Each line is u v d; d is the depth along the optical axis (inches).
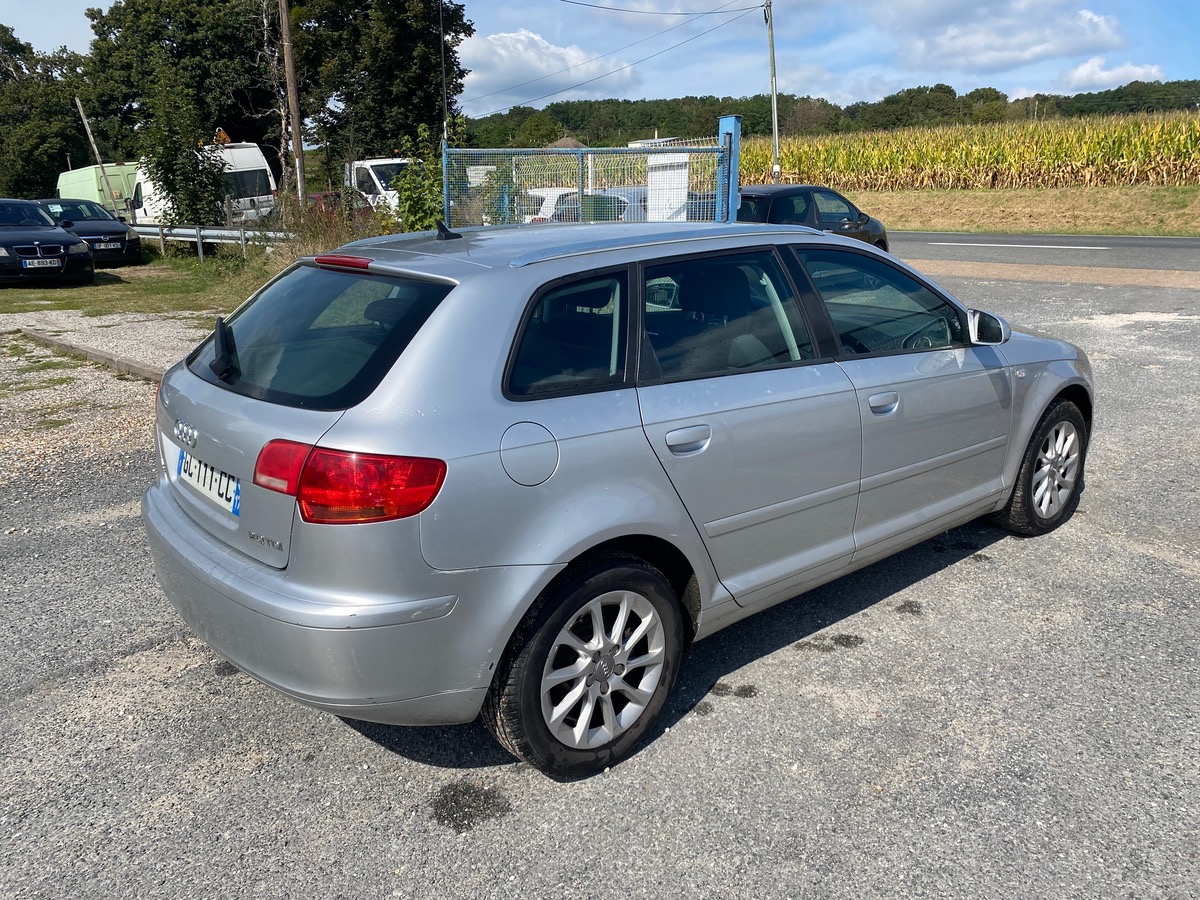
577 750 111.2
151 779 113.9
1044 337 184.2
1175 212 969.5
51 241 604.4
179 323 450.0
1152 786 107.8
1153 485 207.6
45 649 146.0
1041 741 117.0
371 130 1357.0
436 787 112.0
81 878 97.0
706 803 107.4
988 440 163.9
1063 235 898.1
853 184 1347.2
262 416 103.5
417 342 102.1
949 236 915.4
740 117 428.1
